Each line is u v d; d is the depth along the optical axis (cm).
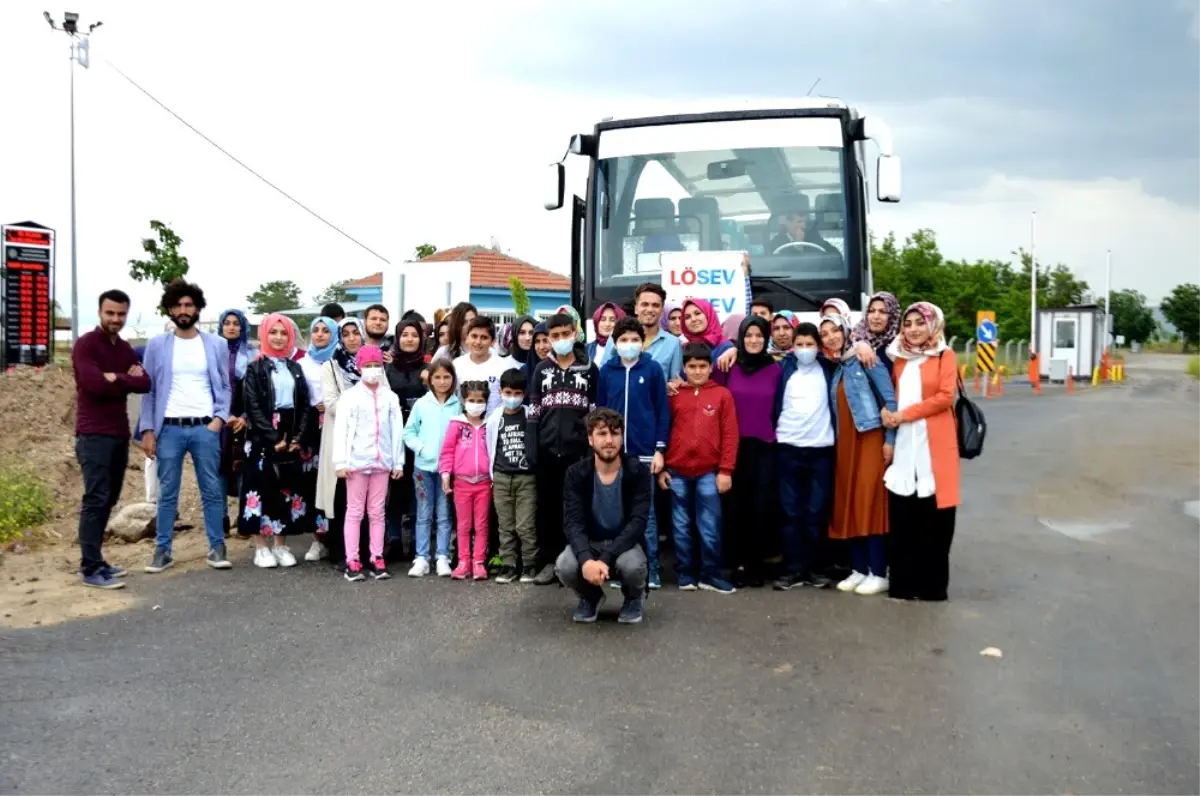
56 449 1309
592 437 690
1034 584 821
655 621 711
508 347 940
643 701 550
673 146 1002
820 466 800
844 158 970
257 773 461
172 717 528
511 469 813
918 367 764
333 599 768
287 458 882
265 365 876
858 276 955
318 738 500
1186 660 623
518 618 716
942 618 719
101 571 812
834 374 805
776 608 747
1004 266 7006
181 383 859
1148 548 960
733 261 902
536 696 557
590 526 709
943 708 542
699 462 793
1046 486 1343
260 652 636
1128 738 503
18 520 1029
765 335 810
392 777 457
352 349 888
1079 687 575
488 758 476
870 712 536
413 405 898
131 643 655
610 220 1007
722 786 448
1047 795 441
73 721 523
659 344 831
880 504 783
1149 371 5719
